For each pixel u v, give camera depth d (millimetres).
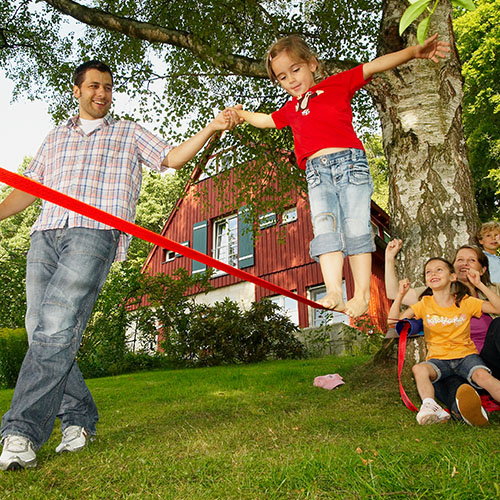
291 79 2570
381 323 10406
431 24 4535
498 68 16656
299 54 2537
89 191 2561
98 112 2740
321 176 2346
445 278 3037
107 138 2695
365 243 2238
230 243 14789
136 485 1755
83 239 2412
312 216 2318
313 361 8195
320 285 12609
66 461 2156
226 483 1688
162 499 1593
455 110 4461
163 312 10398
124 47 8266
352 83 2461
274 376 5816
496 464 1594
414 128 4387
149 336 10656
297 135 2500
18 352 8398
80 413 2473
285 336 10289
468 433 2273
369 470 1635
